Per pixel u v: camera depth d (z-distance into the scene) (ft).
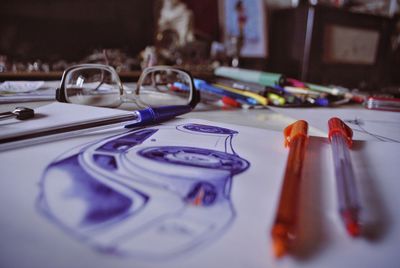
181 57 3.23
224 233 0.48
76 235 0.46
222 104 1.73
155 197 0.59
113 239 0.45
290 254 0.45
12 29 2.86
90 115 1.11
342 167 0.68
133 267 0.40
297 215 0.54
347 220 0.51
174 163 0.76
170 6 3.51
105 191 0.60
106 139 0.94
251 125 1.25
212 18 3.77
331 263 0.44
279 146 0.95
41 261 0.40
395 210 0.60
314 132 1.16
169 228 0.49
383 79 4.09
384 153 0.92
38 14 2.96
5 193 0.58
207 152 0.86
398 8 4.34
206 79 2.43
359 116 1.52
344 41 3.62
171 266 0.41
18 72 2.16
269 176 0.72
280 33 3.84
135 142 0.92
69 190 0.60
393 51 4.26
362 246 0.48
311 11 3.32
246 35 3.91
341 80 3.72
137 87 1.68
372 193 0.66
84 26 3.20
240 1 3.83
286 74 3.74
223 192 0.62
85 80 1.47
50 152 0.80
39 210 0.53
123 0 3.33
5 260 0.40
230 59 3.48
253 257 0.44
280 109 1.60
